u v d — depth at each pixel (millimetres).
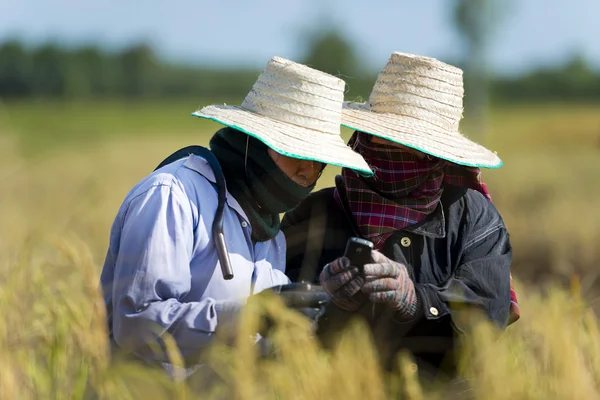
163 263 4398
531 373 4594
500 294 4992
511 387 4363
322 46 60969
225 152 4719
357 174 5195
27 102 88562
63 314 4453
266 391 4285
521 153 27359
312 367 4195
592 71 114938
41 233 5539
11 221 7996
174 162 4703
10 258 5578
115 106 90125
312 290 4531
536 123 45375
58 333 4324
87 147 22312
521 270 11125
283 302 4434
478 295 4926
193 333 4355
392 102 5277
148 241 4398
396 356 4668
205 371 4414
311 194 5477
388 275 4449
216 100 103188
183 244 4453
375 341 4629
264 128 4582
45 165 15047
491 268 5035
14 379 4199
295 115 4684
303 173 4727
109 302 4645
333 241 5285
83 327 4328
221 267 4457
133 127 51406
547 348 4797
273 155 4664
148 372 4207
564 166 21078
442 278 5078
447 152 5035
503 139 34844
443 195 5277
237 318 4359
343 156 4660
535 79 113125
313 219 5316
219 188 4598
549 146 32344
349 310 4520
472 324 4676
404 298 4531
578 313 5059
